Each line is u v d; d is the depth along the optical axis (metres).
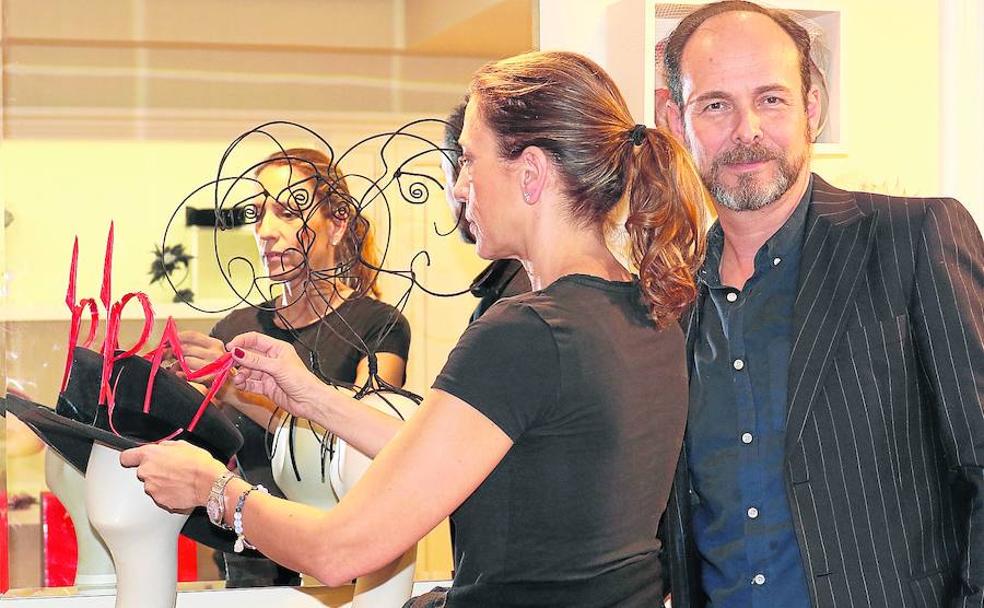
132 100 1.72
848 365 1.42
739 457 1.47
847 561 1.39
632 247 1.19
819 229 1.48
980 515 1.34
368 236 1.79
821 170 1.97
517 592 1.11
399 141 1.80
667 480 1.18
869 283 1.44
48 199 1.70
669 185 1.17
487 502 1.12
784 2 1.85
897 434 1.41
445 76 1.82
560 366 1.09
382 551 1.09
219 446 1.56
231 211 1.75
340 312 1.77
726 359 1.50
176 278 1.73
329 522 1.11
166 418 1.49
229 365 1.46
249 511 1.22
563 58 1.19
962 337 1.36
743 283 1.53
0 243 1.68
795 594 1.43
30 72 1.70
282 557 1.17
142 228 1.72
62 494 1.70
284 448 1.72
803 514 1.40
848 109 1.97
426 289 1.80
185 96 1.74
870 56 1.98
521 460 1.11
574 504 1.10
